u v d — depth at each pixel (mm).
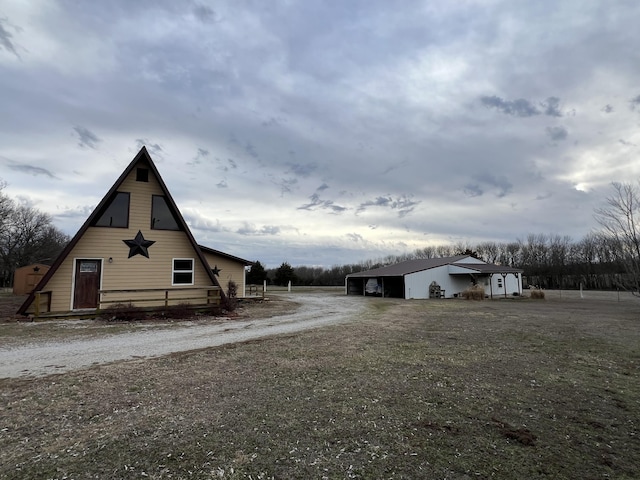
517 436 3592
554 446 3393
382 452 3242
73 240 13453
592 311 17562
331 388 5113
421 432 3682
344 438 3525
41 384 5191
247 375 5750
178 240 15688
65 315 12484
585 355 7434
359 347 8031
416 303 23344
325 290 43281
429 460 3100
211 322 12555
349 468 2959
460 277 32781
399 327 11430
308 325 11969
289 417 4043
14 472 2863
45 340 8758
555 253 55469
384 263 74750
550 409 4379
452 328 11203
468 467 2984
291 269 53531
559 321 13219
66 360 6711
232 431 3666
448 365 6504
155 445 3348
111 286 14250
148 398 4641
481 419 4039
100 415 4066
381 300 26547
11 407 4297
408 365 6465
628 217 17562
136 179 15039
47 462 3027
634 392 5070
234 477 2807
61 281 13508
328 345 8242
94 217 13898
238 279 23391
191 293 15727
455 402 4590
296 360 6766
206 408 4305
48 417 4000
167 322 12367
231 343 8477
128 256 14641
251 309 17734
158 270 15172
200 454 3178
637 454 3252
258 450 3262
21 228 46844
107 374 5734
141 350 7641
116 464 2998
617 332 10523
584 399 4762
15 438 3484
